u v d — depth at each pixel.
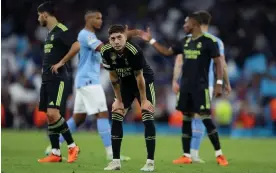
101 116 31.91
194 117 31.77
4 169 25.42
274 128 63.78
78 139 45.47
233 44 79.25
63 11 80.75
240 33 80.25
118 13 83.00
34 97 64.81
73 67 65.12
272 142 47.19
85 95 32.06
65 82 29.19
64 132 28.94
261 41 80.50
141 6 83.81
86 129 63.59
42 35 79.56
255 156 35.72
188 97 30.64
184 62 30.91
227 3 83.56
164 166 28.30
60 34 29.09
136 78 24.61
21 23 83.12
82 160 30.48
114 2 84.06
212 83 33.00
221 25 81.19
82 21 80.12
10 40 79.56
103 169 25.75
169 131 64.12
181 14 82.12
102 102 31.89
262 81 70.94
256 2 84.38
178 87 32.88
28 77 68.44
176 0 83.88
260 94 69.00
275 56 79.62
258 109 66.00
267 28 82.62
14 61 72.31
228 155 36.25
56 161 28.98
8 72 68.00
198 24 30.58
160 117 65.31
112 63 24.44
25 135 48.44
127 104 26.12
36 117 61.28
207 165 29.61
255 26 81.19
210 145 43.47
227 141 47.66
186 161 30.55
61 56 29.22
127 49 23.91
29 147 37.91
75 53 28.86
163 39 77.19
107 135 31.56
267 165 29.98
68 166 26.97
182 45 31.27
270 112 64.25
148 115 25.22
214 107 64.75
